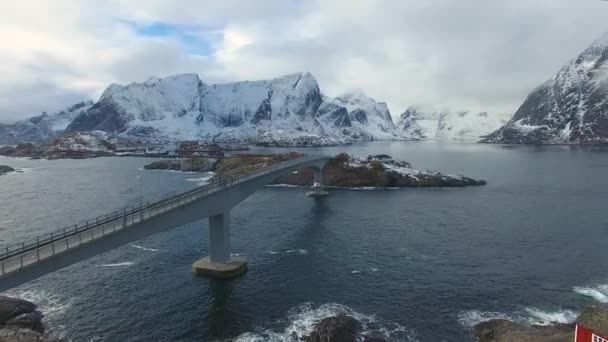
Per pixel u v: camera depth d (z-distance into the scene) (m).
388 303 50.19
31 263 34.62
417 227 86.69
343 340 41.00
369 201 118.00
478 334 42.97
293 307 49.09
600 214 99.25
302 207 109.44
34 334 40.78
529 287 55.03
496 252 69.69
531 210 104.31
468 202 115.56
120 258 66.12
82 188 145.50
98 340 42.03
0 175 192.88
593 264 63.72
